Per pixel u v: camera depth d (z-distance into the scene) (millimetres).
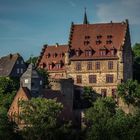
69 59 193500
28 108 158625
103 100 168750
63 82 180000
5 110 166625
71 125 166125
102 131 150000
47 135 156625
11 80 186250
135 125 150750
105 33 195125
